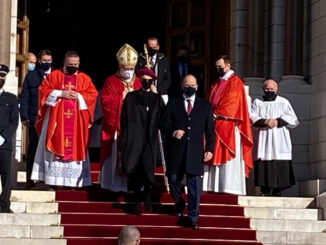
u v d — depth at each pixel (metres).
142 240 17.64
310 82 22.02
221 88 19.73
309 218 19.00
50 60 20.00
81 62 28.73
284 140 20.14
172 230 17.95
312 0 22.09
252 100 22.23
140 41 28.77
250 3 22.88
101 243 17.52
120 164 18.53
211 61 24.09
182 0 24.56
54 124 18.98
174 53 24.73
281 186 20.06
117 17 28.78
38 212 18.33
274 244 18.05
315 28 21.86
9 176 17.98
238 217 18.61
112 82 19.20
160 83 20.41
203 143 18.30
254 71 22.70
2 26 20.95
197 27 24.30
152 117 18.39
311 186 20.38
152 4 28.66
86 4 28.95
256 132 20.25
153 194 18.95
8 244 17.20
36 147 19.81
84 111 19.12
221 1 23.97
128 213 18.45
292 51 22.19
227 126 19.47
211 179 19.55
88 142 19.19
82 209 18.44
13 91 20.44
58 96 19.03
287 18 22.38
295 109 21.77
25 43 23.05
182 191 19.39
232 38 23.27
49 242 17.38
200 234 18.03
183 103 18.39
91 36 28.78
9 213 17.88
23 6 23.06
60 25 28.67
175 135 18.16
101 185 18.92
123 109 18.45
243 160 19.61
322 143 21.02
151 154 18.28
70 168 19.03
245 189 19.89
